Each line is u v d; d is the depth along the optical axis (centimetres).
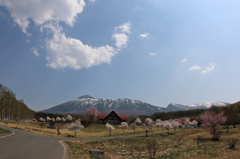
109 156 3050
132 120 13088
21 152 1834
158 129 9250
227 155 2655
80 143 3541
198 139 4472
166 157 3077
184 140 4906
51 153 1908
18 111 8088
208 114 4834
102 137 5522
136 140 4900
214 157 2647
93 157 2197
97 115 12519
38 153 1852
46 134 4966
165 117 18838
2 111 8669
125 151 3784
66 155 1883
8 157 1580
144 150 3956
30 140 2886
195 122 10038
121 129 9038
